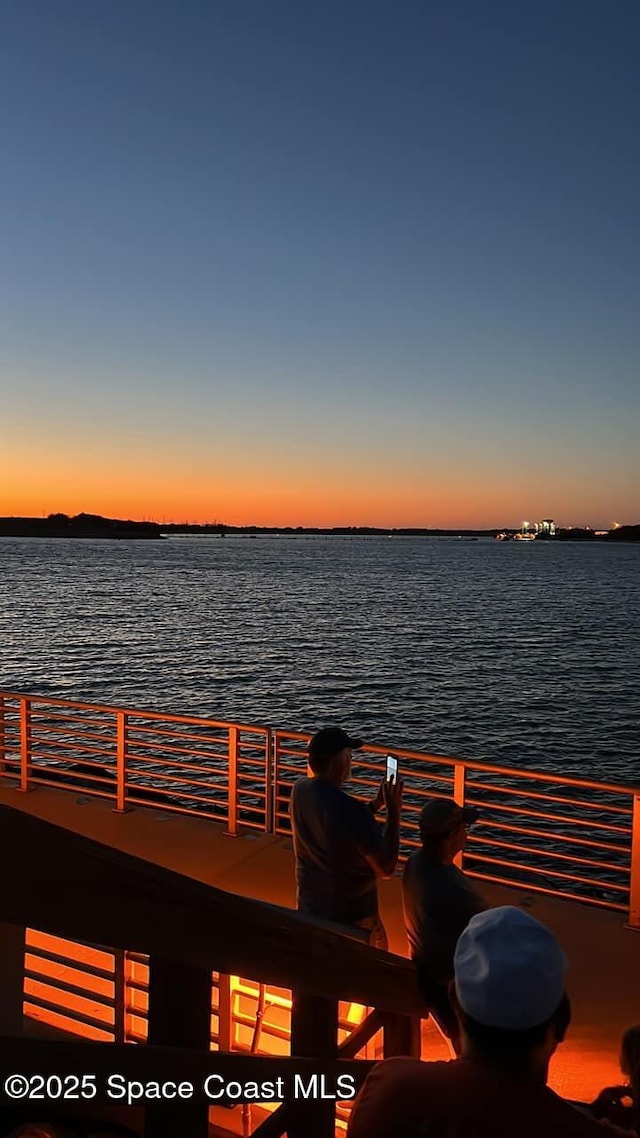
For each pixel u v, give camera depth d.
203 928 1.48
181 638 53.22
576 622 66.38
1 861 1.17
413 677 39.00
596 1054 3.88
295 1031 2.04
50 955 3.56
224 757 6.68
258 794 6.58
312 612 73.50
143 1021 3.49
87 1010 3.77
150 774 7.02
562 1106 1.44
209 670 40.66
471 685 36.94
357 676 39.19
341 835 3.62
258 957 1.65
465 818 3.43
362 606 80.62
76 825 6.80
